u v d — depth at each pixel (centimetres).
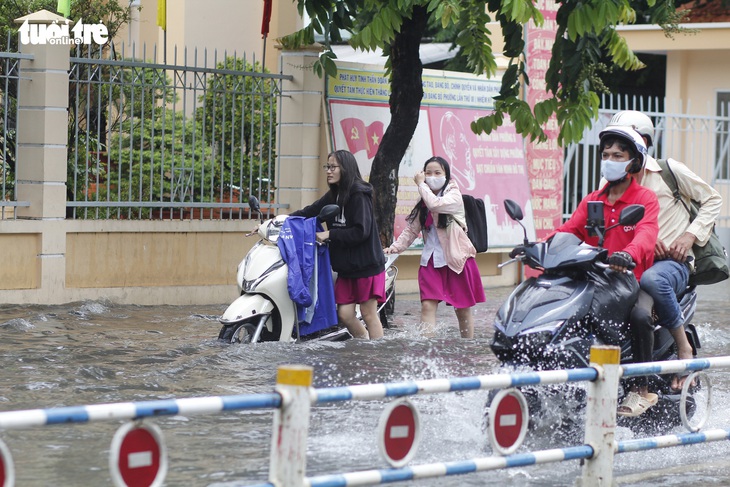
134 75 3153
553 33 4219
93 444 1600
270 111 3456
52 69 3039
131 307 3125
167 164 3391
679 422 1853
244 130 3456
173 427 1723
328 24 3159
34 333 2555
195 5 4838
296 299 2420
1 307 2936
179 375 2109
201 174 3319
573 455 1395
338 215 2548
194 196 3428
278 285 2434
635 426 1809
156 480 1073
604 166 1758
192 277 3306
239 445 1625
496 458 1321
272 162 3509
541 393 1678
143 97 3161
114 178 3325
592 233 1761
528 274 4203
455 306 2691
